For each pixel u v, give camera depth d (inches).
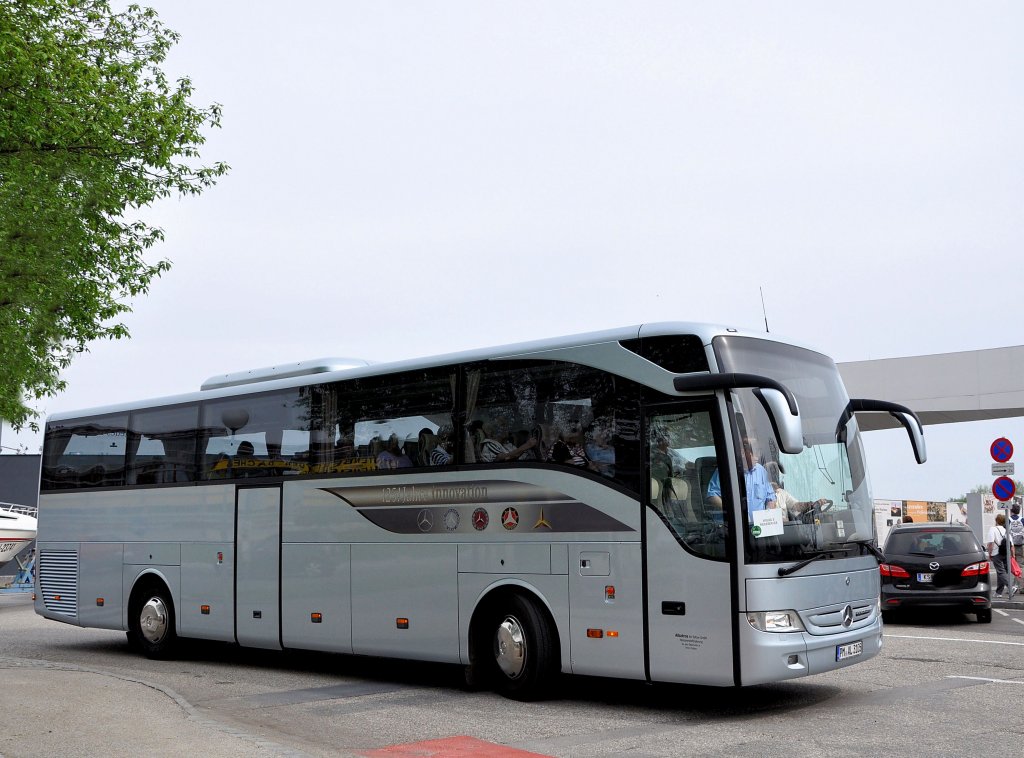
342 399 522.9
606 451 414.6
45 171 695.7
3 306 705.0
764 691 444.8
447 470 467.5
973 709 391.5
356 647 499.5
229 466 577.9
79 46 768.9
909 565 725.3
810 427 417.4
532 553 432.5
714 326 400.5
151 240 871.7
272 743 324.5
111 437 663.1
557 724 384.5
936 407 1245.7
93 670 503.8
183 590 597.6
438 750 342.0
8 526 1275.8
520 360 448.5
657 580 394.6
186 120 809.5
